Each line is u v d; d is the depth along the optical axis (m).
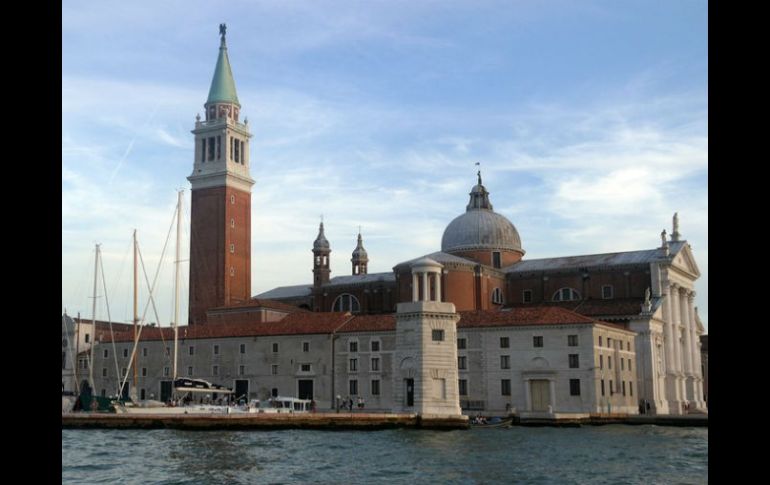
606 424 108.75
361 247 192.75
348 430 90.00
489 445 71.38
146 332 141.75
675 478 48.28
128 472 49.88
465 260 145.88
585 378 111.81
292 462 56.12
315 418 90.38
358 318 129.12
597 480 47.31
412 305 98.56
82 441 72.19
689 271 151.50
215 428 88.12
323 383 125.69
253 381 130.62
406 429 92.44
